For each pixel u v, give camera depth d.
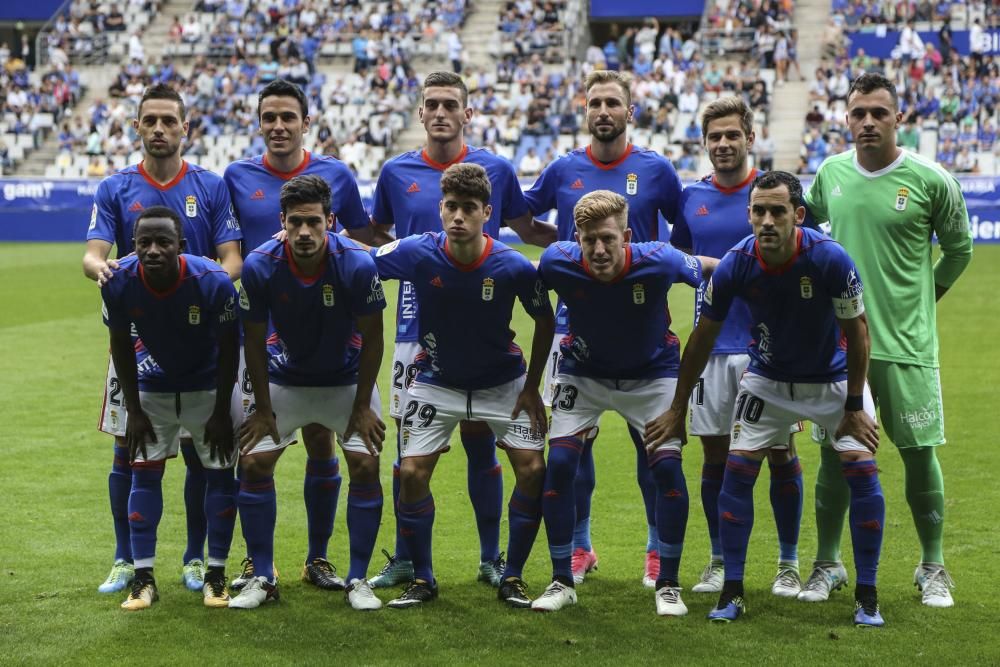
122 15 33.91
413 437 5.43
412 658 4.68
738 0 30.70
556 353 6.27
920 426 5.49
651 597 5.54
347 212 6.31
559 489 5.35
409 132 29.56
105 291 5.21
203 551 5.84
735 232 6.02
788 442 5.62
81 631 4.99
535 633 4.99
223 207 5.95
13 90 31.61
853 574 5.93
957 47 28.58
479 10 32.59
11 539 6.40
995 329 13.70
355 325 5.51
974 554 6.07
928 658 4.64
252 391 5.51
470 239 5.12
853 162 5.68
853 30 29.05
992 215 23.23
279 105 5.97
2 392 10.61
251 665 4.61
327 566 5.77
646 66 30.06
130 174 5.88
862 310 5.04
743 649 4.77
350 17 31.95
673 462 5.29
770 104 28.50
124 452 5.73
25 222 26.84
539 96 28.69
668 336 5.54
